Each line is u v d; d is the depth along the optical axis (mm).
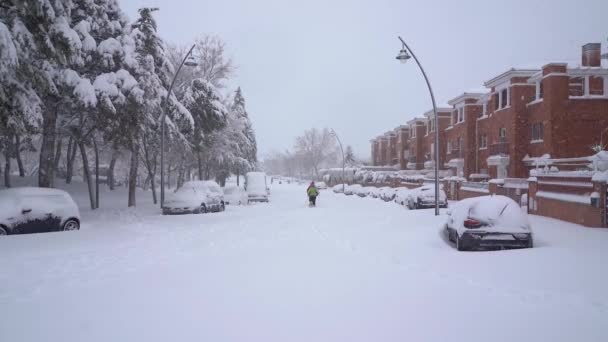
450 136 48031
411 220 17891
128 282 7500
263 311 5816
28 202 13445
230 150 43656
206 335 4934
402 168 69500
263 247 11594
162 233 14547
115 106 19766
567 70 28938
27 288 7086
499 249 10758
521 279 7512
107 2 21453
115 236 13430
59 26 14328
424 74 20203
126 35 21078
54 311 5848
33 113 14211
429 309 5875
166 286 7207
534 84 32250
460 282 7434
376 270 8484
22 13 13258
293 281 7539
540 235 12578
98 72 20312
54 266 8891
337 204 32688
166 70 26156
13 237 11977
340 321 5398
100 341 4762
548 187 18359
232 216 21344
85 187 33938
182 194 23344
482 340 4734
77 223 14781
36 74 14242
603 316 5508
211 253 10633
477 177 40156
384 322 5352
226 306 6043
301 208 27953
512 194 22453
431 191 27000
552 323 5266
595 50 29984
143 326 5242
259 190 36938
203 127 32250
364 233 14570
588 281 7238
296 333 4988
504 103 35125
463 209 11883
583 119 28828
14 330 5117
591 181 14867
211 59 34344
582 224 14992
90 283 7434
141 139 26031
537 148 30812
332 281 7535
